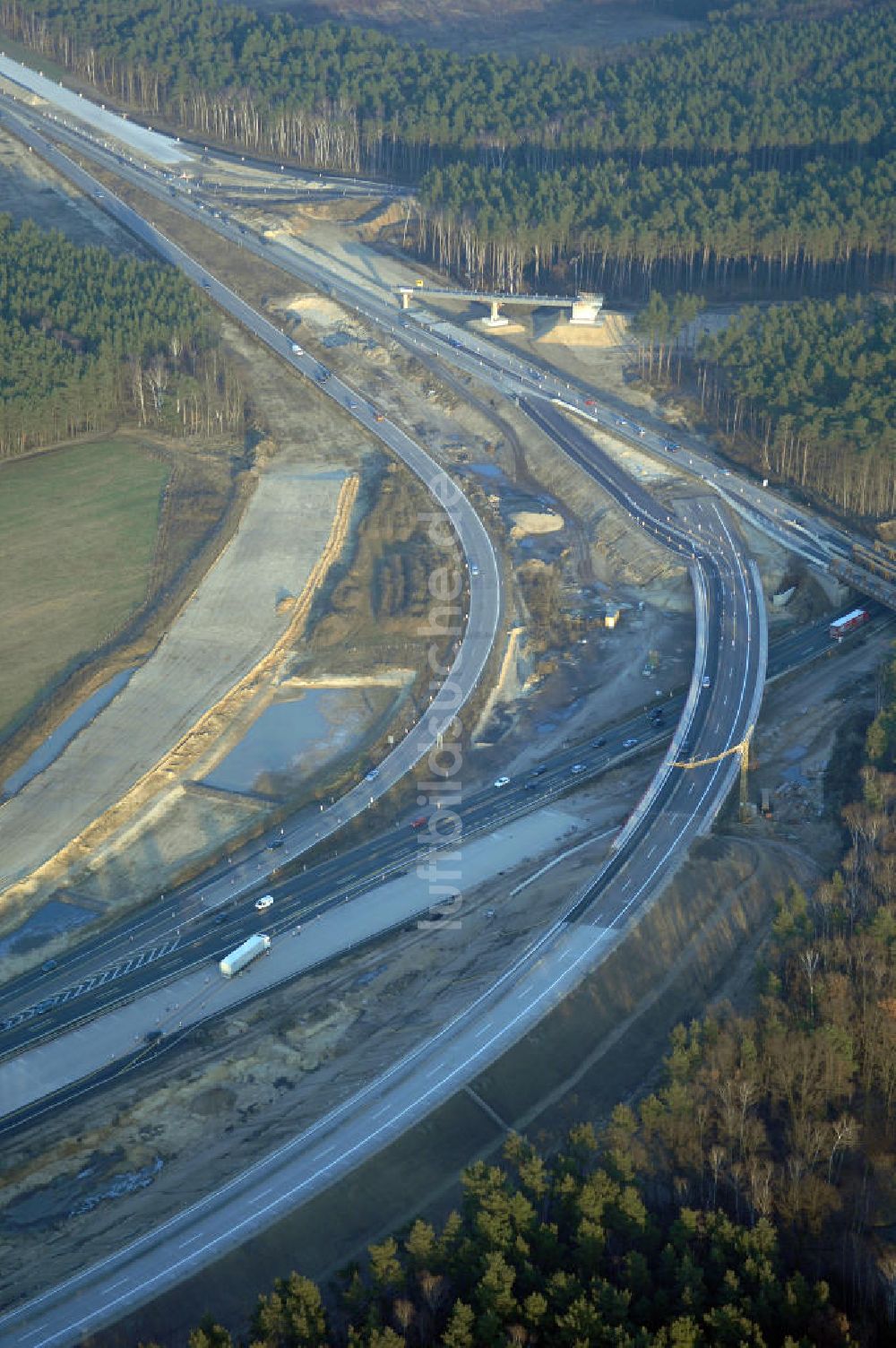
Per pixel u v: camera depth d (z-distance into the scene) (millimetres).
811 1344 190875
